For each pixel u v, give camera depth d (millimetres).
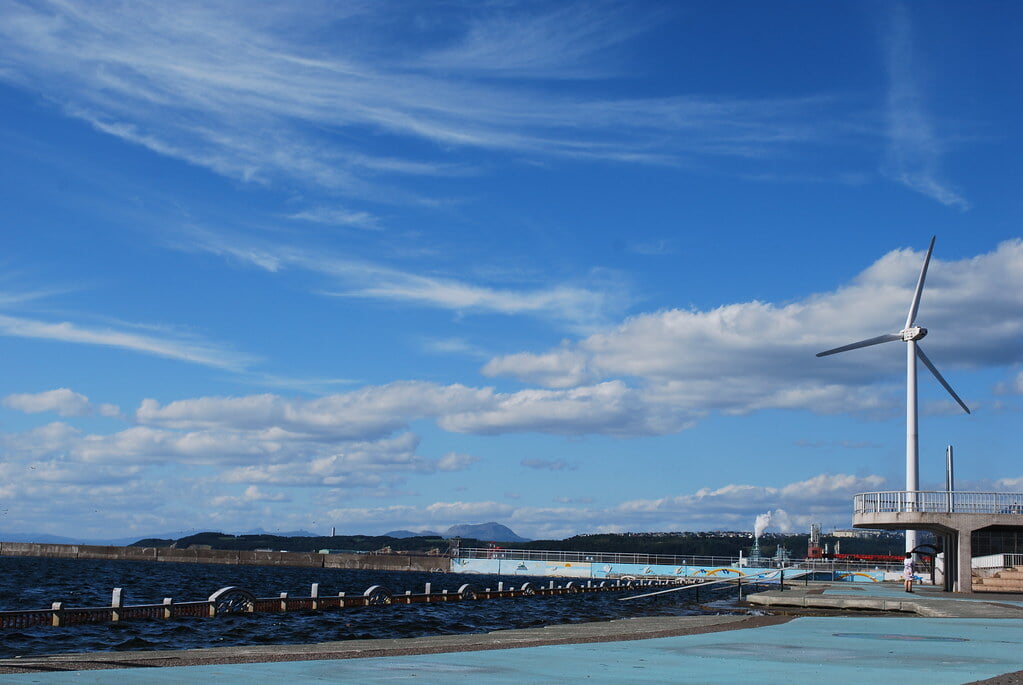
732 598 72250
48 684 12906
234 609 47531
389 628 43156
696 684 14141
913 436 88938
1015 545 60688
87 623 39281
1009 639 23688
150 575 134625
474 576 169750
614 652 19000
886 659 18234
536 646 20250
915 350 90562
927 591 59906
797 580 108812
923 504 58625
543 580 141625
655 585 107625
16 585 89250
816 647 20797
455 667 15891
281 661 16531
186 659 16516
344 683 13602
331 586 113250
